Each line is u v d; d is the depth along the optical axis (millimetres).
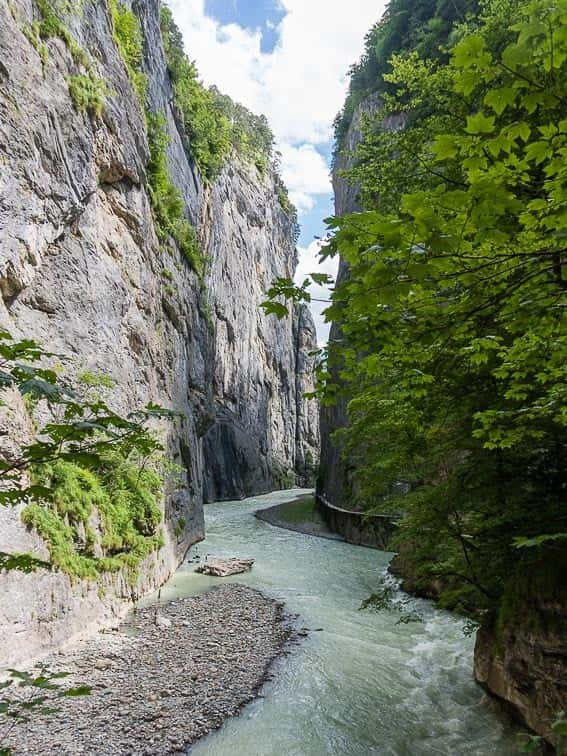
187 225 28125
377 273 2840
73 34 14945
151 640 10305
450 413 7004
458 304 3617
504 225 3715
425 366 5277
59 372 12398
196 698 7863
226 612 12555
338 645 10312
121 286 16250
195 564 18719
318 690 8281
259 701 7863
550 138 2510
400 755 6586
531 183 3016
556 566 6305
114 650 9578
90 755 6270
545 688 6090
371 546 23406
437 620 11992
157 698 7785
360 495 8961
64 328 12969
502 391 6152
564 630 5891
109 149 16156
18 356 2357
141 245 18547
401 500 8461
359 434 8352
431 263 2984
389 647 10383
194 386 27328
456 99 8609
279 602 13586
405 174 10484
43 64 12641
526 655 6496
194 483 24234
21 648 8320
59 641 9328
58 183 12836
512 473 6738
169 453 19344
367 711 7660
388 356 4422
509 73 2594
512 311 3586
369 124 15133
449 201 2582
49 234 12492
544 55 2402
